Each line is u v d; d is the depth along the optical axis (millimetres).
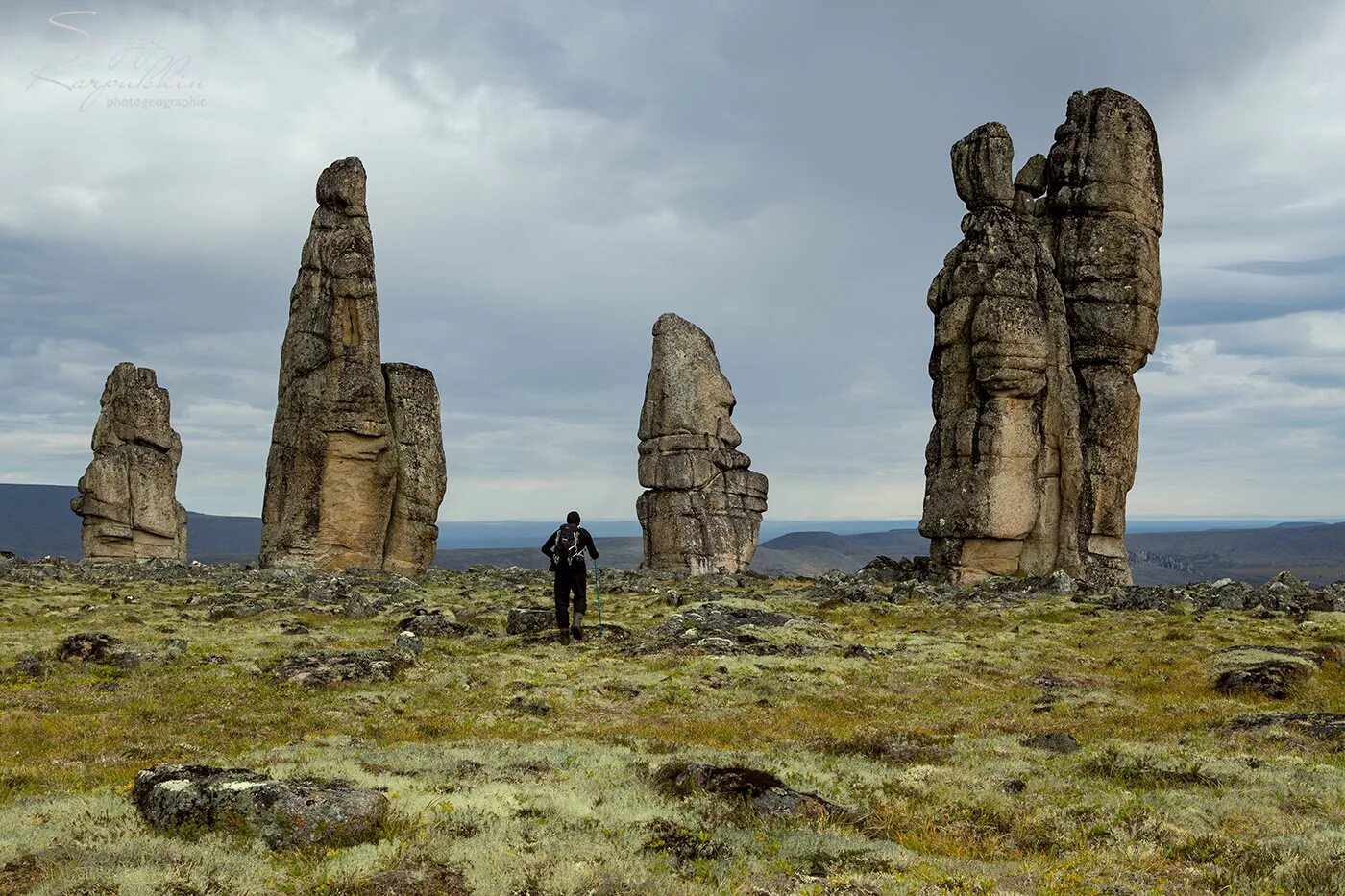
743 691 27859
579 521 36656
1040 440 56969
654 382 70500
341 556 60312
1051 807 15664
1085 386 57844
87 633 30453
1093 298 58406
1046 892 11734
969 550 56844
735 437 70812
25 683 26125
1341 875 12180
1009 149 59250
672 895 11508
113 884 11188
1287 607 46469
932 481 58875
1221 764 18047
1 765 17953
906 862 12867
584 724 23562
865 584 54781
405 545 62938
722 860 12875
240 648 31922
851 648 33906
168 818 13516
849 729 23094
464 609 44812
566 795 15055
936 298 59875
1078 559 56156
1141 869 12867
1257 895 11883
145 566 62969
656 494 70188
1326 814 15164
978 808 15703
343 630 37125
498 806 14320
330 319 60688
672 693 27219
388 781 15516
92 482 73938
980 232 58125
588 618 42156
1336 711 25125
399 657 29703
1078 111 60531
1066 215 60031
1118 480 56875
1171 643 37188
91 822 13461
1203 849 13484
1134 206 58969
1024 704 26703
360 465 60875
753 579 63562
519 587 56031
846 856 13141
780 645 34500
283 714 23266
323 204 62531
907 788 16766
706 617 39438
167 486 76750
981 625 42312
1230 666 31625
